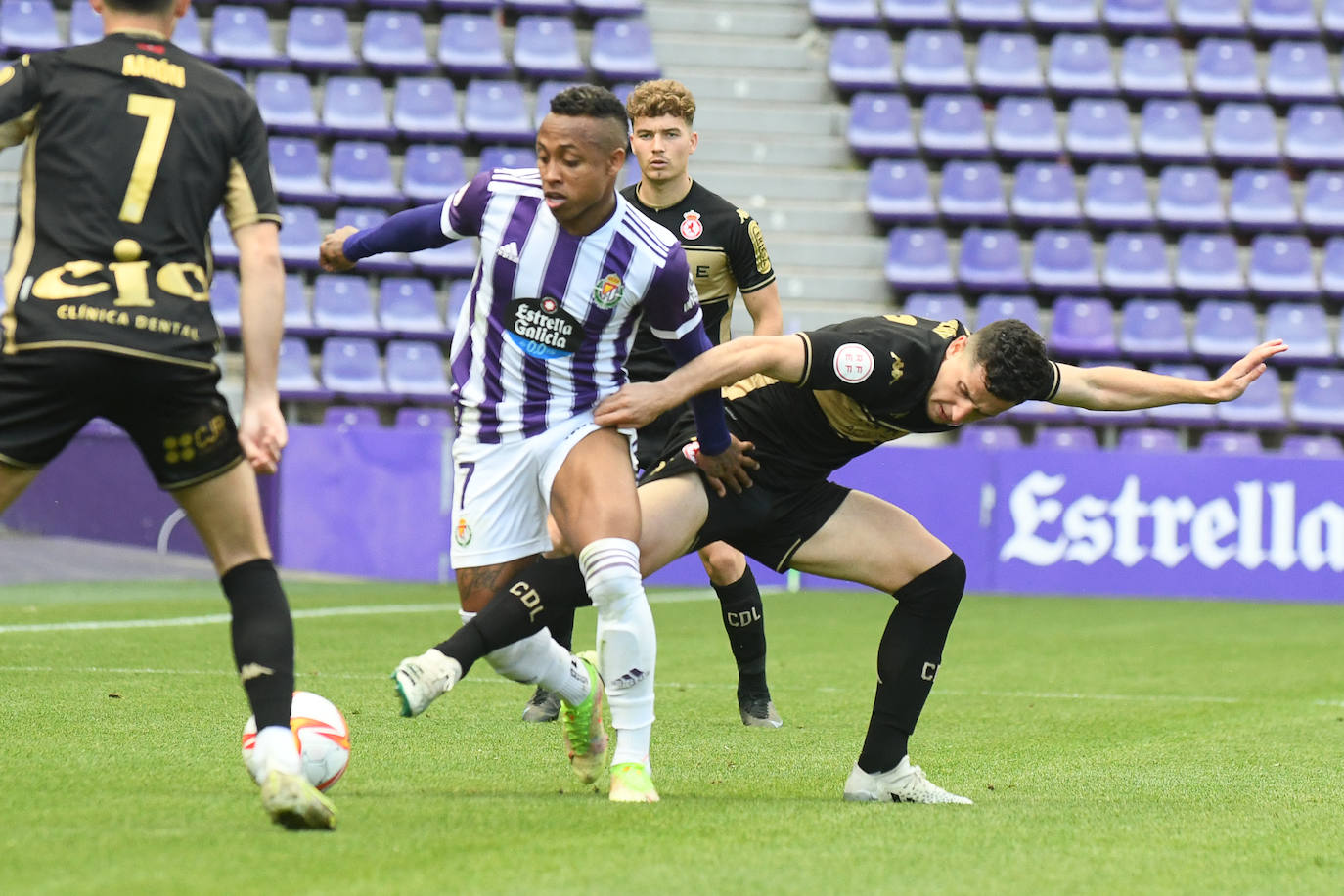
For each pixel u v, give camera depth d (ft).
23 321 35.78
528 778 49.65
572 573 44.34
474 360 45.39
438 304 176.04
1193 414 174.50
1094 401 47.80
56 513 136.56
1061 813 45.68
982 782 52.39
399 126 188.55
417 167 183.62
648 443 67.26
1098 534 152.46
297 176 180.75
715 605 133.59
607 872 34.65
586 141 41.81
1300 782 53.67
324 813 37.42
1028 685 84.99
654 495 46.96
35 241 36.45
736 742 60.59
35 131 36.91
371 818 40.09
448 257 178.50
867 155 199.21
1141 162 199.72
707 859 36.52
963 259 186.29
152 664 78.79
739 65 206.39
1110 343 180.24
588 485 43.80
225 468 38.19
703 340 46.11
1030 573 152.46
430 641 96.89
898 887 34.19
